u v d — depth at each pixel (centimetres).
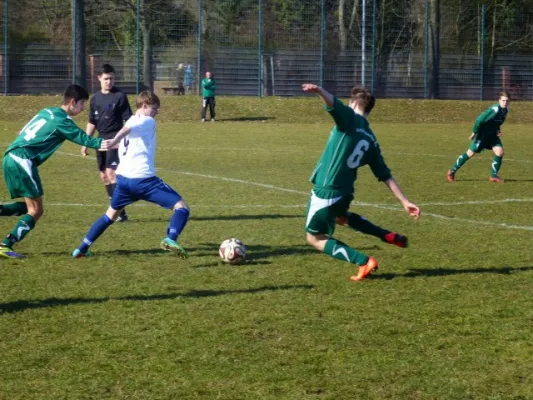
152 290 699
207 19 3659
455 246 904
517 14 3922
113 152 1075
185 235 952
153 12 3622
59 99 3294
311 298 680
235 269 783
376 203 1229
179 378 496
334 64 3731
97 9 3662
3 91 3441
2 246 797
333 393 475
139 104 806
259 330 591
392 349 552
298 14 3688
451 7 3862
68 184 1395
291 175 1562
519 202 1254
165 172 1596
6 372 505
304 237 945
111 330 588
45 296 676
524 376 505
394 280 745
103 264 796
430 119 3409
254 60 3684
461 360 532
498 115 1472
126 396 468
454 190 1391
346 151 699
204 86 3108
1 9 3478
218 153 1989
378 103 3525
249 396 470
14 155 795
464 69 3881
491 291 708
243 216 1091
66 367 514
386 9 3747
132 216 1083
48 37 3519
